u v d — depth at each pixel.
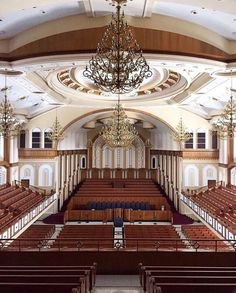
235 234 16.20
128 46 8.72
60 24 12.11
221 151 31.08
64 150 33.91
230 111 17.81
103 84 8.66
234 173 29.17
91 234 20.58
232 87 19.81
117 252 13.43
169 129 32.59
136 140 40.81
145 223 28.28
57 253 13.37
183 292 8.02
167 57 12.42
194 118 31.42
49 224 27.69
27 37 12.70
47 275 9.20
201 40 12.47
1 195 24.66
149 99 26.20
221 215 20.66
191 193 30.88
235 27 12.01
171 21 12.09
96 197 31.77
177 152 32.78
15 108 25.94
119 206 30.84
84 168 40.53
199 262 13.30
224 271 9.96
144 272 10.73
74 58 12.46
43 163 32.19
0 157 28.31
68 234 20.50
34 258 13.28
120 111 24.42
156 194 33.09
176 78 21.06
